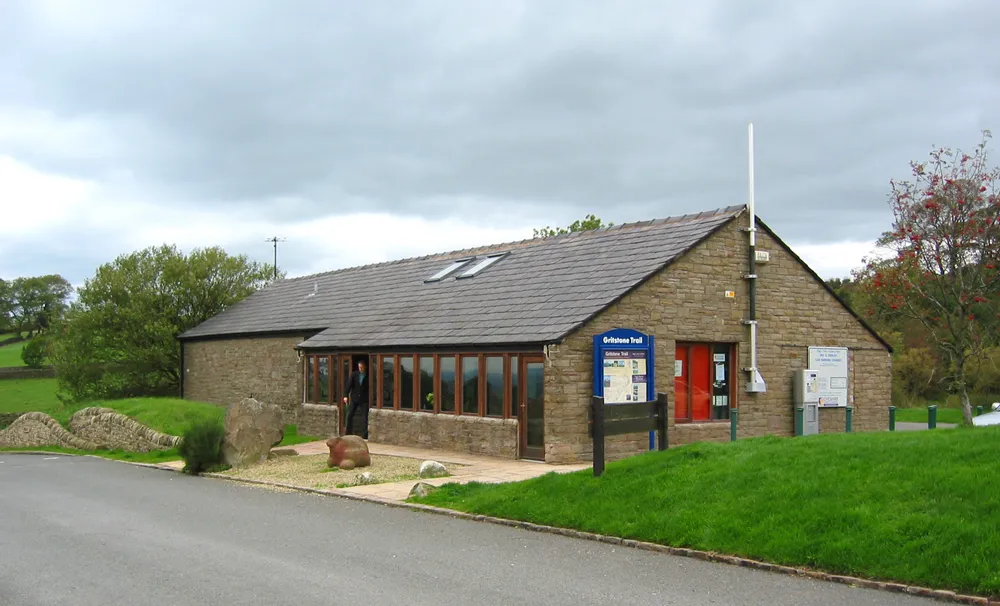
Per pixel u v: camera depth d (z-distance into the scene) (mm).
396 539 10367
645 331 18453
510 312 19969
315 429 25391
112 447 25641
